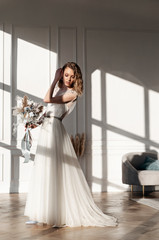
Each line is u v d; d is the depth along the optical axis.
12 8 7.64
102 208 5.46
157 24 8.19
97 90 7.86
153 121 8.05
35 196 4.11
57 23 7.81
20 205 5.77
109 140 7.84
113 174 7.80
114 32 8.02
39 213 4.04
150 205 5.73
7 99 7.49
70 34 7.84
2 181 7.38
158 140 8.03
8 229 3.96
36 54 7.67
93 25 7.95
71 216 4.05
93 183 7.72
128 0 8.12
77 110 7.75
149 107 8.05
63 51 7.79
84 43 7.87
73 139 7.59
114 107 7.90
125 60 8.02
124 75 7.99
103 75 7.90
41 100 7.62
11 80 7.51
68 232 3.79
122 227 4.05
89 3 7.97
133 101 8.00
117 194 7.24
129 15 8.10
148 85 8.08
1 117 7.44
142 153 7.54
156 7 8.19
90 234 3.70
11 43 7.57
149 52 8.13
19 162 7.45
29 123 4.26
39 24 7.73
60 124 4.27
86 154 7.73
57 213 4.01
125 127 7.92
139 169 7.35
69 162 4.20
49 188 4.03
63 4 7.86
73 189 4.14
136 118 7.98
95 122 7.81
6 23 7.59
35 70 7.64
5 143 7.42
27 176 7.47
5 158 7.41
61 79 4.32
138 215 4.85
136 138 7.95
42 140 4.18
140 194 7.23
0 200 6.35
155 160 7.30
